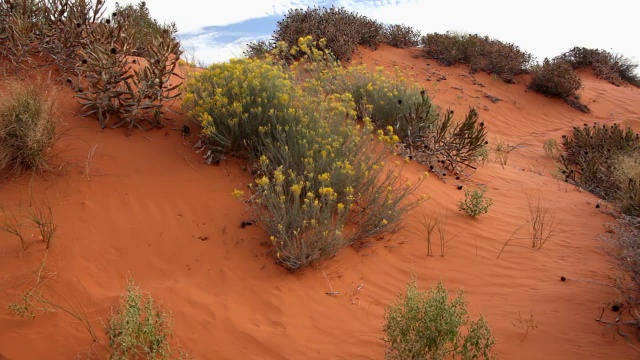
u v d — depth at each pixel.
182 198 5.04
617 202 7.08
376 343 3.73
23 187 4.63
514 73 18.33
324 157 5.27
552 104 17.23
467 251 5.36
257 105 6.00
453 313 3.28
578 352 3.66
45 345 3.32
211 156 5.62
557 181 8.84
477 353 3.34
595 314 4.13
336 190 5.32
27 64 6.18
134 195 4.91
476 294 4.57
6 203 4.41
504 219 6.38
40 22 6.42
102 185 4.90
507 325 4.00
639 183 6.85
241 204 5.15
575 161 11.30
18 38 6.04
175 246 4.53
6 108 4.79
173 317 3.75
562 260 5.25
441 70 17.50
